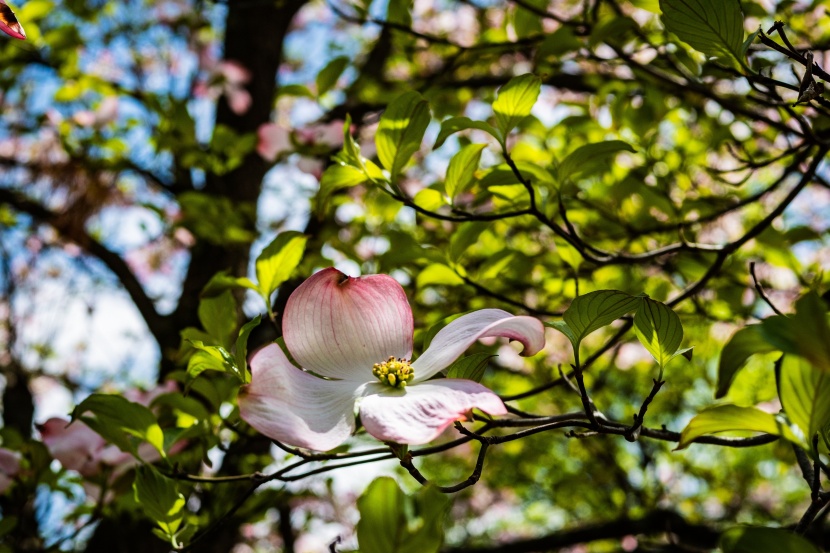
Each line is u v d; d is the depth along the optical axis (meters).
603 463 1.70
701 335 1.23
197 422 0.59
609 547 1.95
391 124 0.55
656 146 0.90
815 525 0.95
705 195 0.88
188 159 1.09
